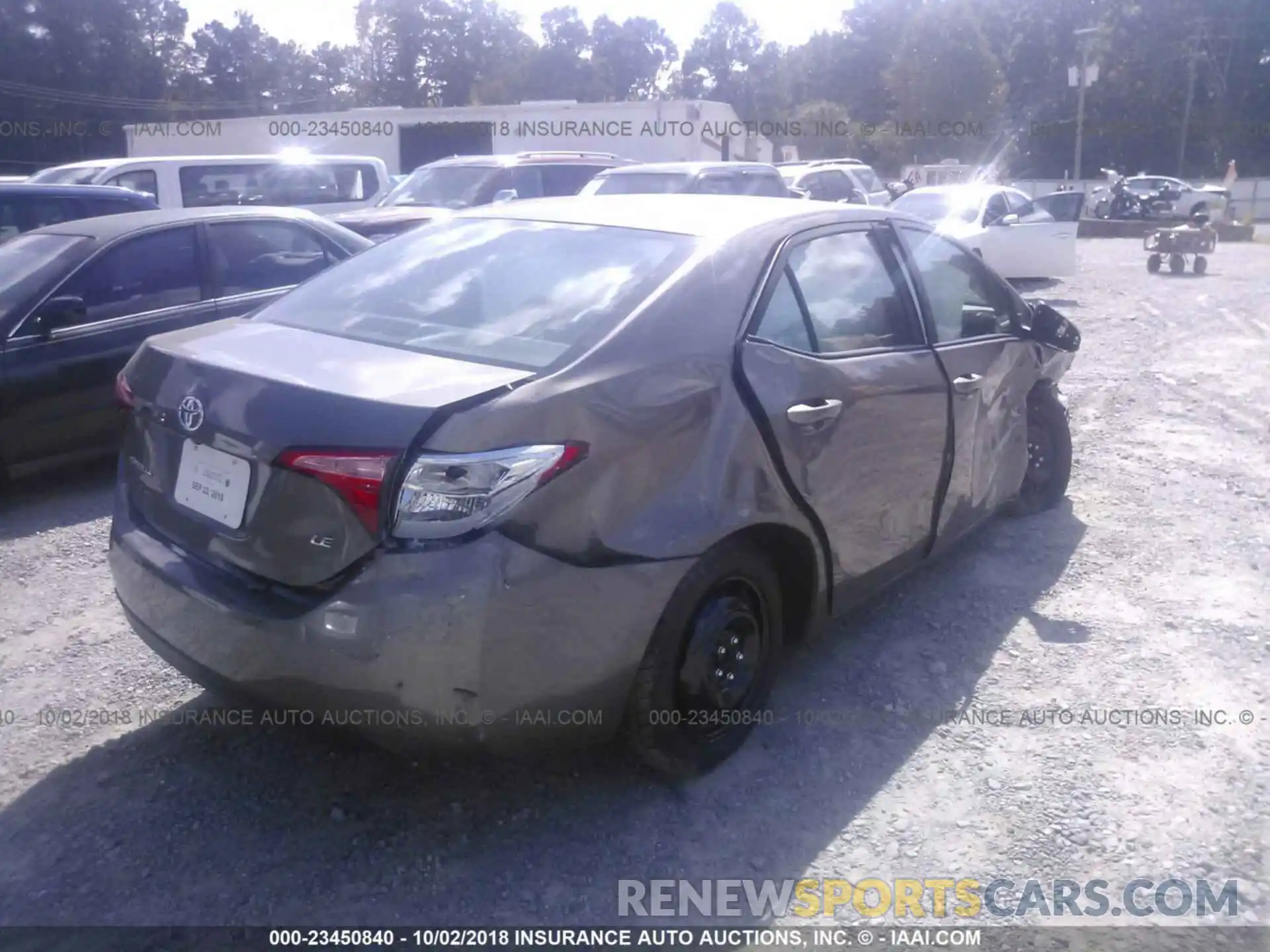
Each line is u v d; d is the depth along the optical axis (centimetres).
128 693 407
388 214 1230
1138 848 325
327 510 290
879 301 423
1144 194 3722
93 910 298
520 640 289
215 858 319
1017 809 343
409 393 295
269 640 297
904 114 4291
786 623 392
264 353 337
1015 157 5266
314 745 373
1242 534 570
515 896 305
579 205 430
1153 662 435
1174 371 985
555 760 364
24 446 624
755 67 7700
